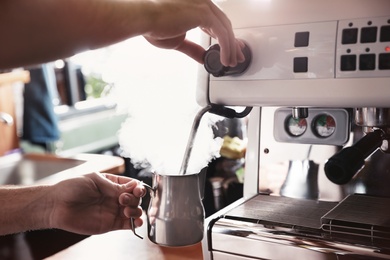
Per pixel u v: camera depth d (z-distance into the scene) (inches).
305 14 26.1
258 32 27.4
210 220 29.2
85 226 31.9
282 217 29.0
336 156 25.4
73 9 21.1
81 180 31.4
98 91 143.0
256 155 34.8
